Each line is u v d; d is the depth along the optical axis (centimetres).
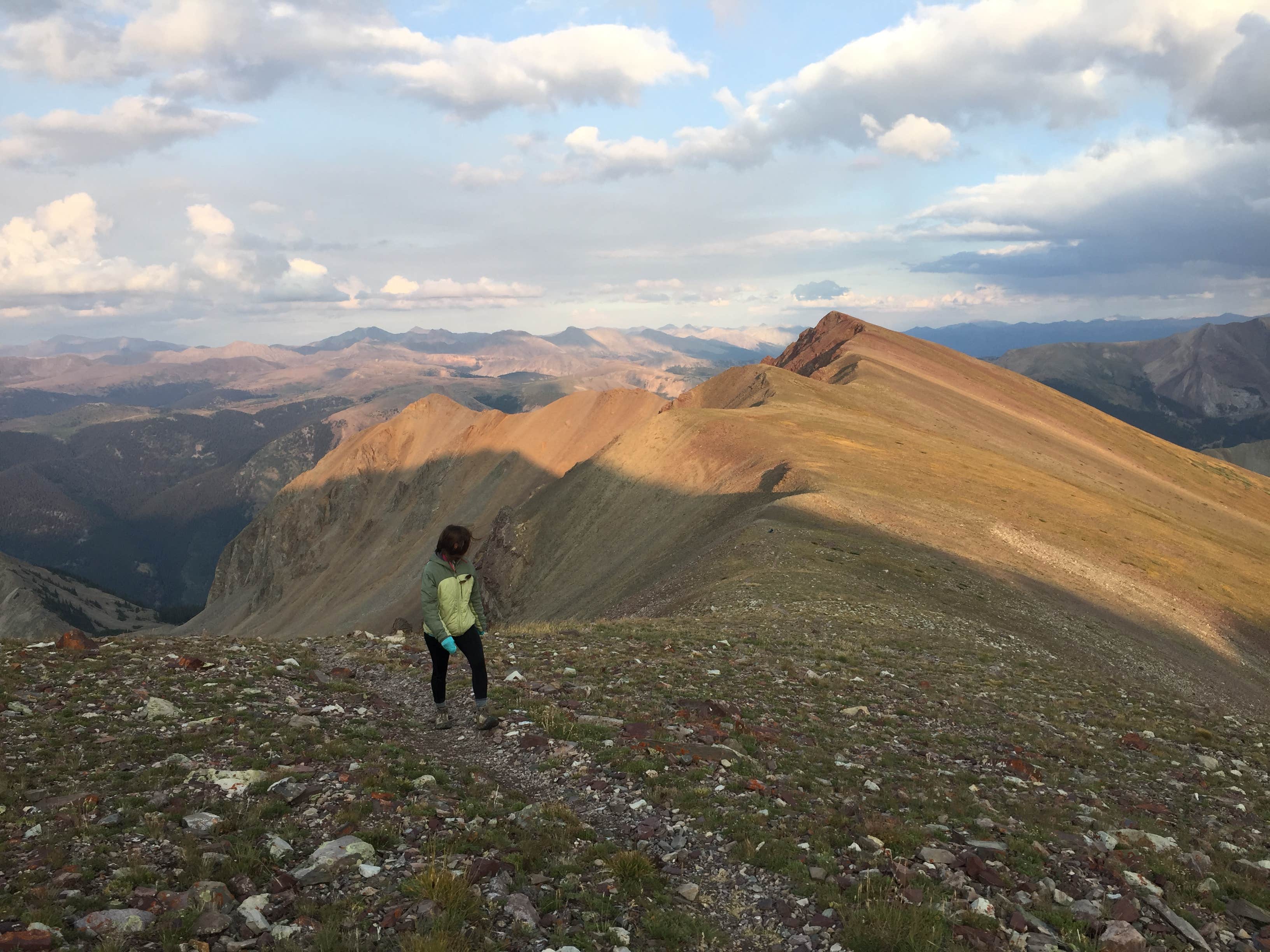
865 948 637
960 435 13075
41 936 522
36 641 1577
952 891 758
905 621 3094
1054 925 728
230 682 1322
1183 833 1062
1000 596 4503
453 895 634
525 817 847
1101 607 5347
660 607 3972
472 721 1218
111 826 734
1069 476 12419
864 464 8006
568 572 9425
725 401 15475
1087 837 977
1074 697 2030
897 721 1488
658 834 843
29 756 910
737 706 1443
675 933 639
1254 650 5725
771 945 649
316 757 969
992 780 1195
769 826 873
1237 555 8444
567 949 592
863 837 871
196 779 872
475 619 1180
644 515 9144
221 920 581
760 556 4406
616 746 1105
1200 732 1750
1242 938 760
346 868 689
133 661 1424
